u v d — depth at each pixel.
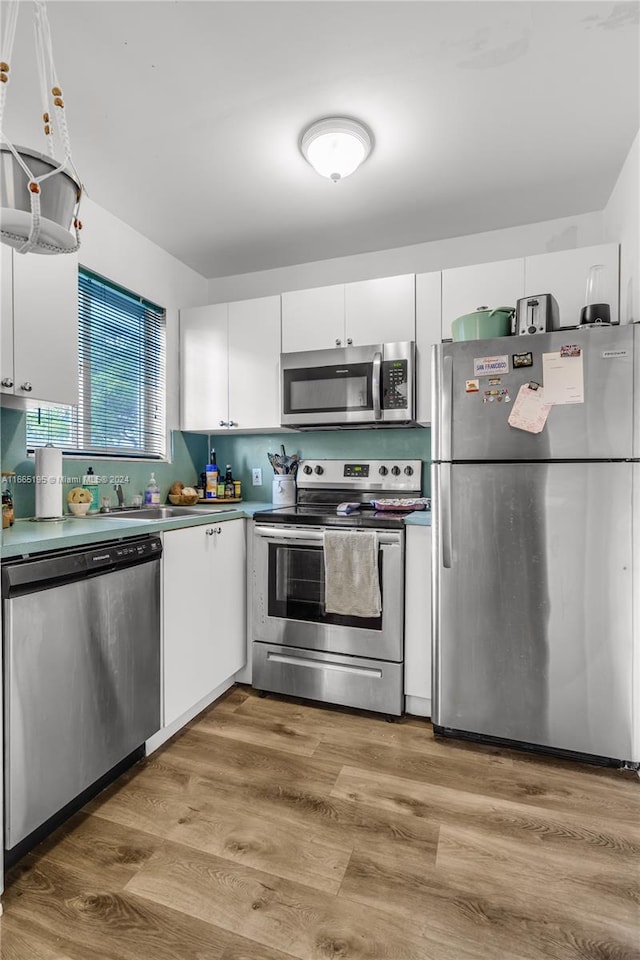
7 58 1.05
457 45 1.53
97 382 2.52
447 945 1.13
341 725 2.14
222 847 1.42
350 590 2.19
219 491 3.15
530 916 1.20
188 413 3.04
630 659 1.76
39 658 1.38
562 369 1.82
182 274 3.11
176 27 1.45
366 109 1.81
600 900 1.25
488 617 1.93
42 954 1.11
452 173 2.21
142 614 1.79
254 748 1.95
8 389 1.70
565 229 2.61
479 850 1.41
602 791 1.69
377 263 2.97
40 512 1.95
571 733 1.83
